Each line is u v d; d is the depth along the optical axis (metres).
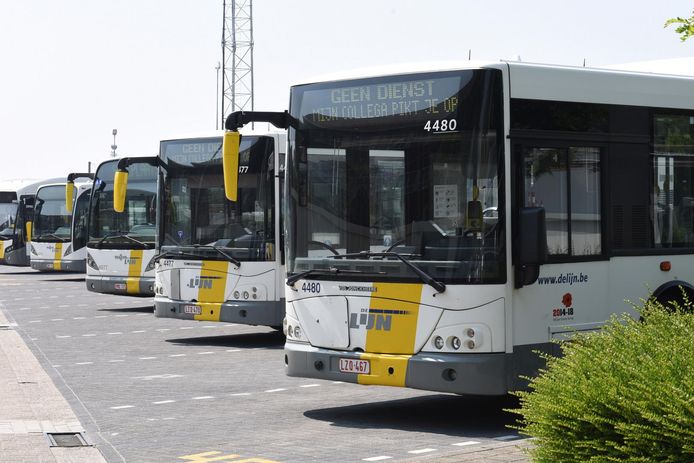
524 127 11.55
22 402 13.69
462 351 11.22
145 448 10.89
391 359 11.52
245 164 19.80
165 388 15.05
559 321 11.80
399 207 11.74
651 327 7.88
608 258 12.32
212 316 19.92
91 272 28.42
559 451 7.22
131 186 28.39
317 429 11.87
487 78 11.37
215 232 20.16
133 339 21.78
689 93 13.23
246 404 13.66
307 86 12.62
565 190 11.91
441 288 11.28
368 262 11.80
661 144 12.92
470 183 11.34
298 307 12.39
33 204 48.78
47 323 25.31
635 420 6.94
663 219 12.91
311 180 12.47
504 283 11.27
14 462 10.08
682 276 13.05
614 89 12.46
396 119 11.86
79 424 12.23
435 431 11.71
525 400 7.82
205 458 10.38
